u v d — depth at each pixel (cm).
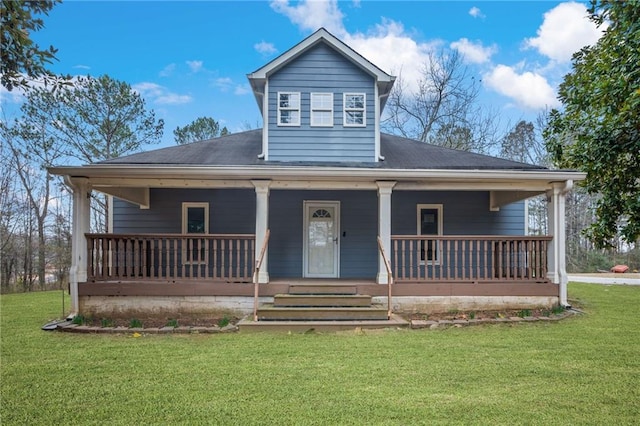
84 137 1933
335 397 391
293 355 537
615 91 554
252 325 695
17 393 407
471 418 345
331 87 1026
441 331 682
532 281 842
